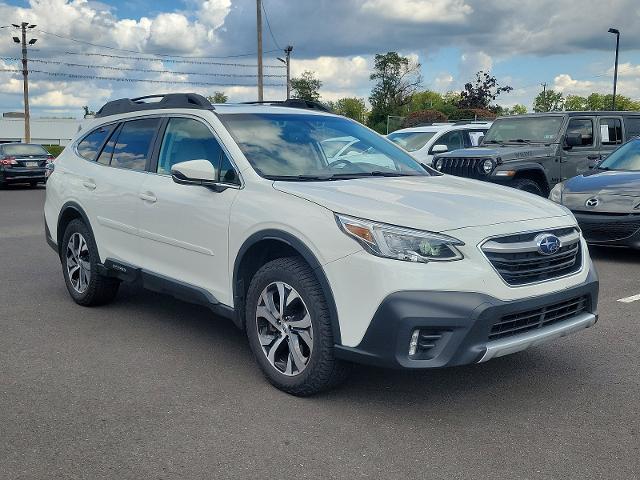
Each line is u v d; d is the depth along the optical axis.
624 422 3.86
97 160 6.11
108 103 6.44
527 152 10.99
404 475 3.28
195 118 5.15
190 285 4.91
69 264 6.46
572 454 3.48
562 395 4.25
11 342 5.34
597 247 9.72
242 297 4.53
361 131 5.60
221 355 5.04
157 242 5.19
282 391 4.29
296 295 4.07
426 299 3.60
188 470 3.32
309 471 3.31
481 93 63.59
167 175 5.22
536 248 3.91
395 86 91.81
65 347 5.22
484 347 3.65
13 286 7.34
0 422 3.87
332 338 3.92
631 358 4.92
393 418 3.92
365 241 3.74
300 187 4.28
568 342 5.29
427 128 14.59
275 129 5.05
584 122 11.73
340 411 4.01
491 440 3.64
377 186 4.40
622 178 8.60
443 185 4.64
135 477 3.26
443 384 4.44
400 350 3.64
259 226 4.25
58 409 4.05
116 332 5.62
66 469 3.33
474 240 3.75
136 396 4.25
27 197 20.31
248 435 3.70
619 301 6.57
